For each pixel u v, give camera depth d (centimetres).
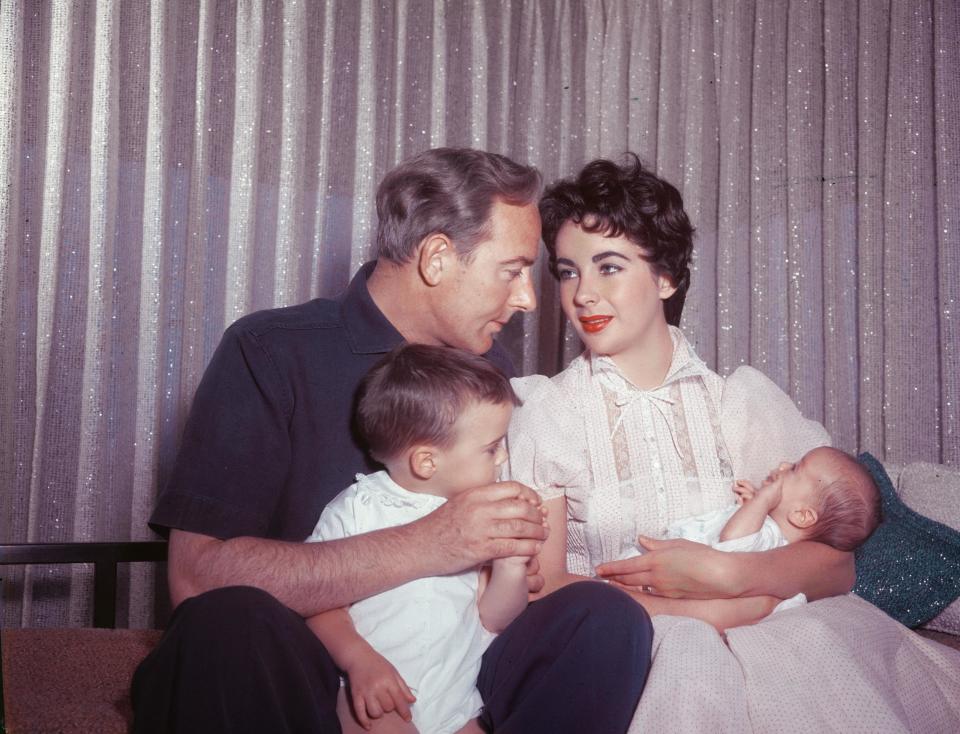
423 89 251
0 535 200
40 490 209
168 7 221
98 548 158
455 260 125
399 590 107
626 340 139
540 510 110
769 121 252
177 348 222
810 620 115
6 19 204
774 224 251
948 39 233
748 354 252
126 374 216
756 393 147
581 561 142
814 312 246
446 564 104
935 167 233
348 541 105
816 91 247
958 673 126
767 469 143
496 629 113
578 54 263
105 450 214
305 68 237
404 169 128
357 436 124
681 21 260
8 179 202
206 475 113
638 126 261
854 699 106
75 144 213
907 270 235
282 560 102
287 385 120
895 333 235
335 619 105
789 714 105
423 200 125
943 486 180
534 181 129
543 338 250
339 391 124
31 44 208
